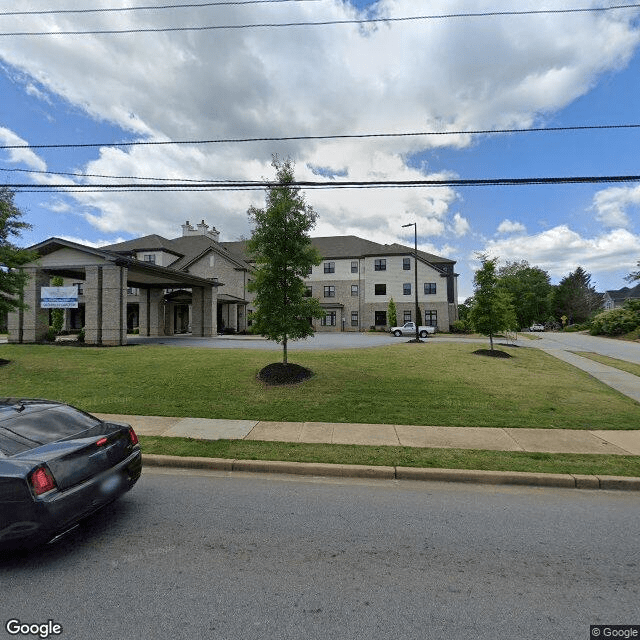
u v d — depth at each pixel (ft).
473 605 9.80
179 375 39.17
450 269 162.61
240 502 15.96
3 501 11.21
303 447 21.63
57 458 12.15
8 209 44.83
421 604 9.80
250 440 22.82
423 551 12.37
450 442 22.59
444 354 57.82
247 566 11.43
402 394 33.12
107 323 65.26
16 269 48.32
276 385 35.63
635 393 37.17
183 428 25.12
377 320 152.97
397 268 152.46
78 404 30.53
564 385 39.06
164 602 9.79
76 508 12.20
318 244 169.07
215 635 8.66
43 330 68.85
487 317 58.95
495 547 12.66
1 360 45.60
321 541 12.92
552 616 9.44
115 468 13.97
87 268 66.49
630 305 120.47
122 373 40.32
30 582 10.64
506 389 35.94
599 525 14.26
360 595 10.14
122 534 13.30
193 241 161.38
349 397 32.17
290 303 38.93
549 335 128.57
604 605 9.88
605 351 75.56
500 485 18.10
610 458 20.29
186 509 15.29
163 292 105.40
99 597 9.99
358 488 17.53
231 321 139.64
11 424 13.16
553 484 17.99
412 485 17.97
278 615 9.34
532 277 253.03
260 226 38.11
